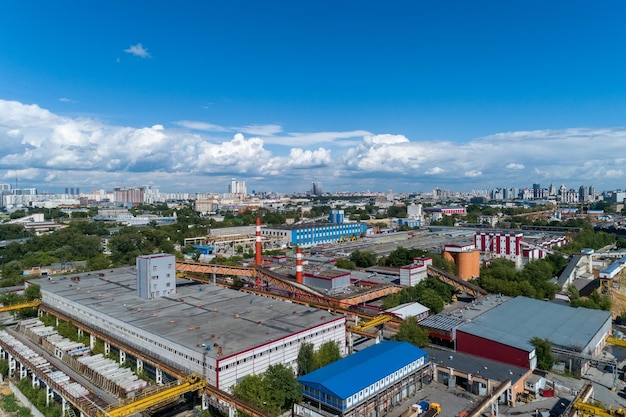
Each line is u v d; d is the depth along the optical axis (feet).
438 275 497.87
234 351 253.44
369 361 262.06
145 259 368.89
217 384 240.94
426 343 328.70
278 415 237.86
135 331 298.97
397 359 268.21
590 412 228.43
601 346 346.74
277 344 274.16
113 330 320.09
